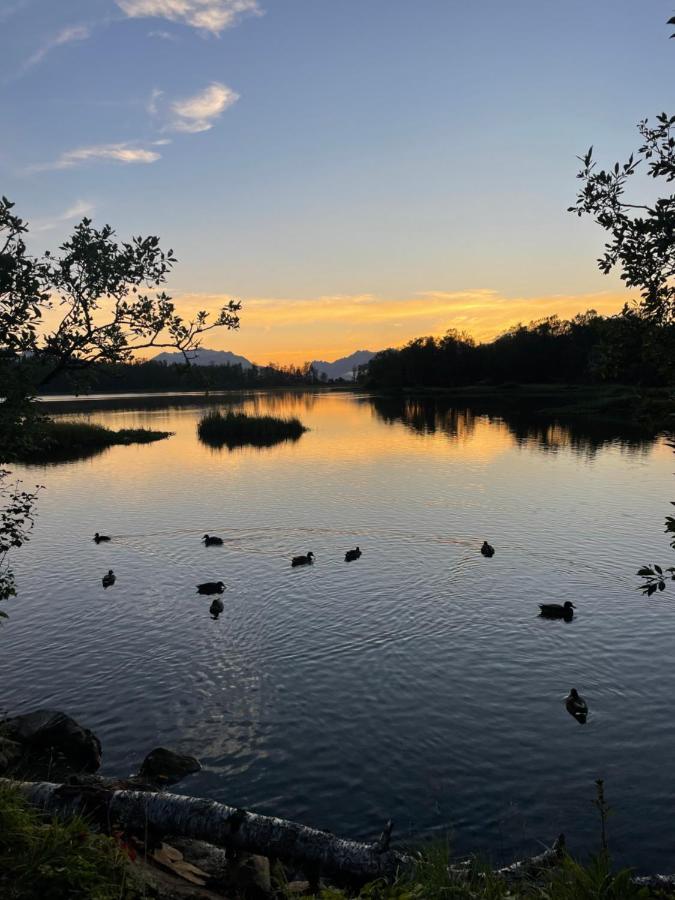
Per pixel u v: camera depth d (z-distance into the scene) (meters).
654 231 7.36
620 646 19.30
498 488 42.66
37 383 10.30
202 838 8.80
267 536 32.38
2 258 9.41
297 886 8.73
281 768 13.72
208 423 77.62
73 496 42.56
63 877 6.40
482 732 14.99
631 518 33.97
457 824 11.94
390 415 106.81
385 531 32.78
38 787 9.23
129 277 11.16
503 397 155.50
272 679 17.69
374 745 14.53
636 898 6.65
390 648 19.50
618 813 12.14
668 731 14.88
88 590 24.94
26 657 19.09
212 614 22.36
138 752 14.33
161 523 35.16
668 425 7.72
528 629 20.64
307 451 63.06
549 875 7.95
